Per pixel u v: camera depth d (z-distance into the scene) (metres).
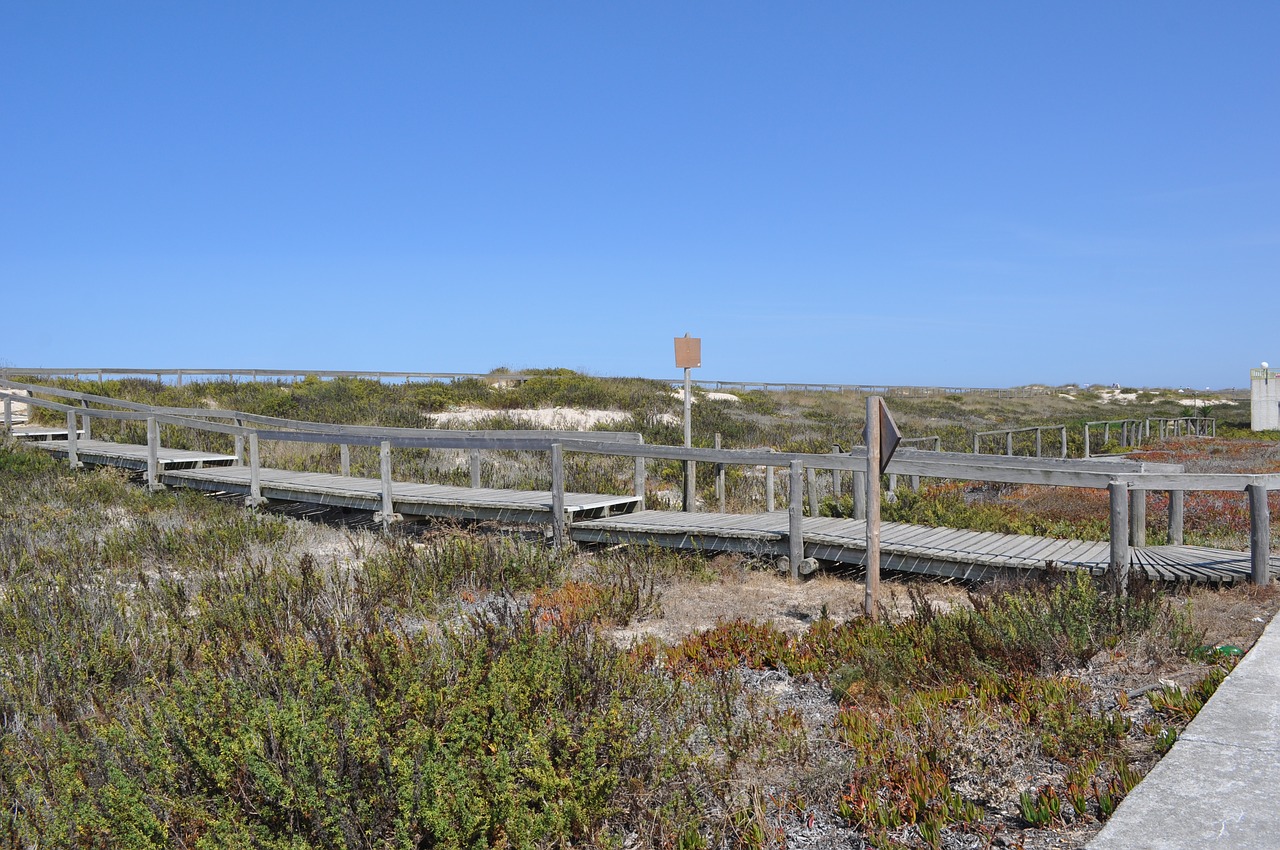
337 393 27.94
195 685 4.66
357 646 5.20
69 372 30.81
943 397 53.09
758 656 6.41
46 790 4.14
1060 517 12.45
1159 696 4.99
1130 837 3.46
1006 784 4.24
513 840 3.64
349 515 13.68
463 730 4.10
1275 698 4.89
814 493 12.07
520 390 29.53
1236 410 54.22
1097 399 59.78
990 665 5.65
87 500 13.62
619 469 17.48
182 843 3.55
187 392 28.34
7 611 7.16
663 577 9.14
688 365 12.71
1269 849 3.34
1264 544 7.54
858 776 4.35
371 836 3.50
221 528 11.24
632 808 4.10
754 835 3.85
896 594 8.59
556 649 5.17
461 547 9.15
